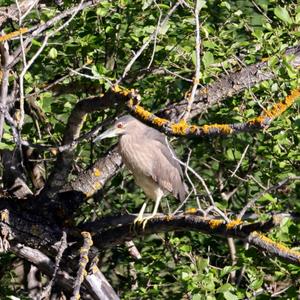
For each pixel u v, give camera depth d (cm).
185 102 1238
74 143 997
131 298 1425
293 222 1115
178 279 1248
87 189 1177
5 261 1530
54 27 1347
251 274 1193
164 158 1323
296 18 1340
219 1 1527
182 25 1419
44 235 1138
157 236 1554
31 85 1363
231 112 1374
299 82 1264
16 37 1071
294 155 1334
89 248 1067
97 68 1235
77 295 933
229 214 1202
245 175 1485
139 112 940
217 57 1380
